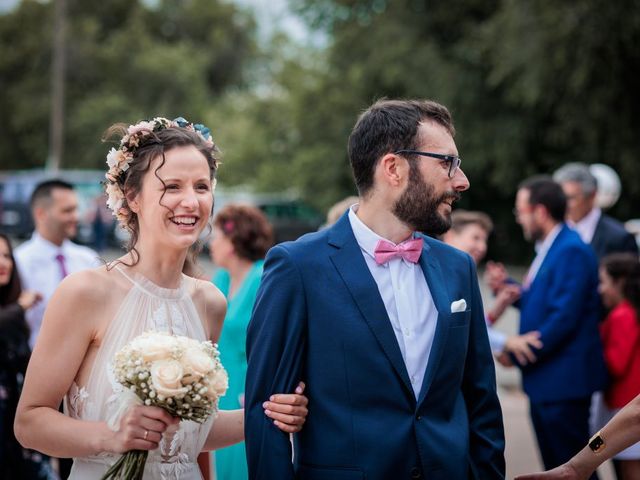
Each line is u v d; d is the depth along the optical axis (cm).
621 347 464
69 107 3909
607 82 1770
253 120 2970
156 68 3959
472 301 280
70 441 247
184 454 271
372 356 255
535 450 634
